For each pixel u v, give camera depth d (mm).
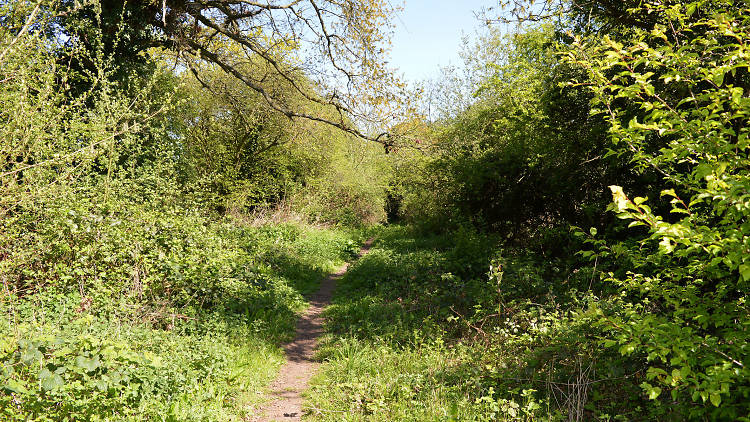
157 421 4391
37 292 6223
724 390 2811
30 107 6367
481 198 14258
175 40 12258
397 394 5480
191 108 16953
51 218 6652
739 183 2695
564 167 11906
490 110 21406
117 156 8414
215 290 8344
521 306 7172
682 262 4781
